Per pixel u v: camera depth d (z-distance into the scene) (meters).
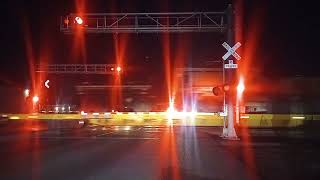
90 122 47.34
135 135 32.97
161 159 17.66
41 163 15.89
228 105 27.45
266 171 14.43
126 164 15.91
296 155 19.66
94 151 20.62
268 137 30.34
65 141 26.67
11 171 13.74
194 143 25.78
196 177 13.00
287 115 38.47
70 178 12.51
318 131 34.94
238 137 29.75
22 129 40.22
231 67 26.48
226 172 14.13
